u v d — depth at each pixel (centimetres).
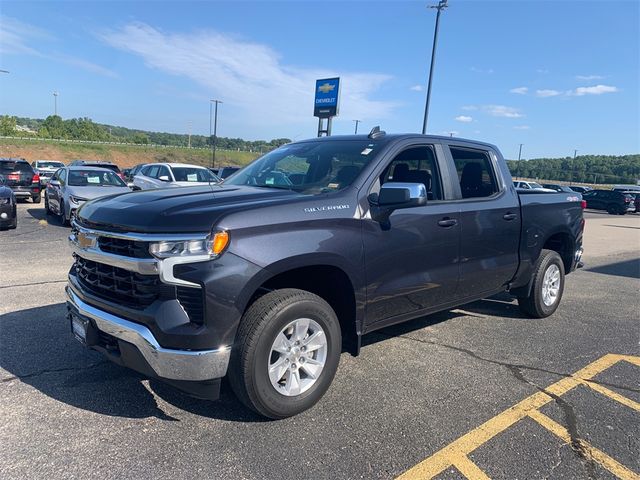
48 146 7481
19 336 451
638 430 323
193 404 338
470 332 516
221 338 286
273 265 299
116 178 1355
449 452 291
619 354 464
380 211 365
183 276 278
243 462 274
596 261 1070
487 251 466
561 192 596
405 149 404
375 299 368
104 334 317
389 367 415
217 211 293
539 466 280
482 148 489
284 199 326
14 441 287
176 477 259
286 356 315
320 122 2664
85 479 254
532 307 556
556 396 370
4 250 873
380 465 276
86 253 321
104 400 339
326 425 317
